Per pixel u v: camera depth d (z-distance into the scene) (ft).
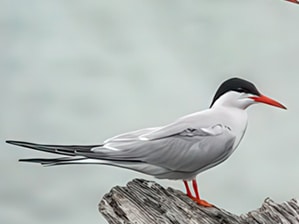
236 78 25.03
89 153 23.30
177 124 24.34
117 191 22.13
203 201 23.53
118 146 23.79
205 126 24.26
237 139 24.58
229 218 21.42
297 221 21.11
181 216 21.38
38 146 22.66
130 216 21.29
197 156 24.00
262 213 21.45
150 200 21.85
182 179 24.49
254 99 24.77
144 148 23.86
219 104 24.94
